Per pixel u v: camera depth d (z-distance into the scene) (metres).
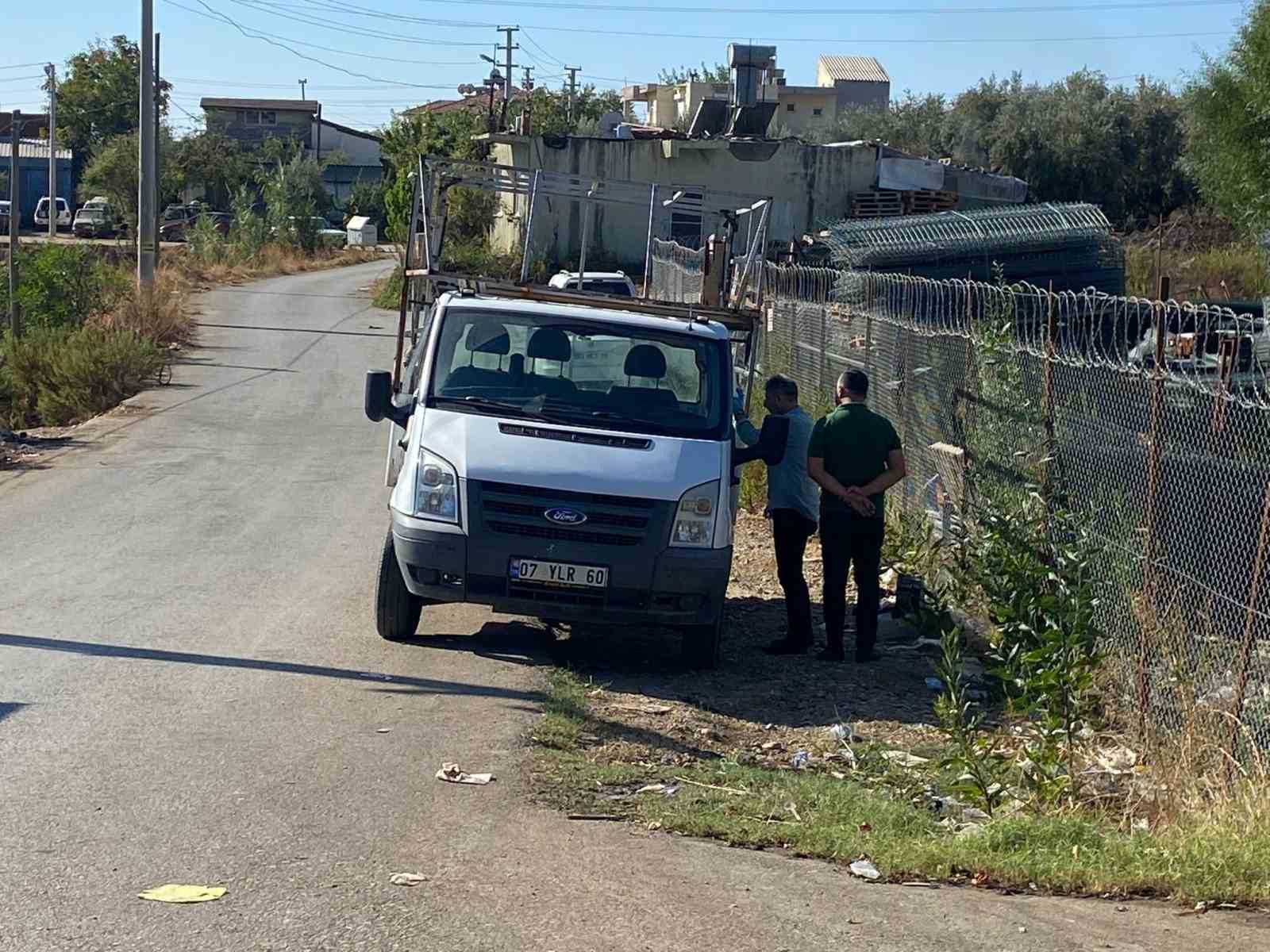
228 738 8.23
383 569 10.27
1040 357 10.59
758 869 6.80
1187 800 7.81
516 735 8.54
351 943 5.89
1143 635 8.92
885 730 9.38
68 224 83.56
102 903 6.18
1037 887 6.76
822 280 18.73
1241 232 37.97
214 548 13.18
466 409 10.23
